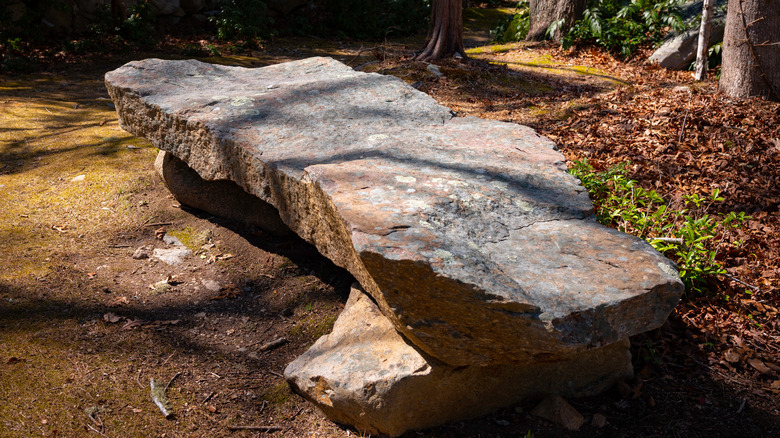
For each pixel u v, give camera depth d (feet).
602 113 21.33
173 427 8.64
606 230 8.56
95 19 35.12
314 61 16.67
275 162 10.42
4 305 11.02
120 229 14.28
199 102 13.26
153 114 13.62
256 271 12.76
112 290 11.91
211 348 10.48
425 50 29.60
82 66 30.27
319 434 8.77
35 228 14.07
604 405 9.19
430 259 7.07
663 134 18.80
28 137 20.03
